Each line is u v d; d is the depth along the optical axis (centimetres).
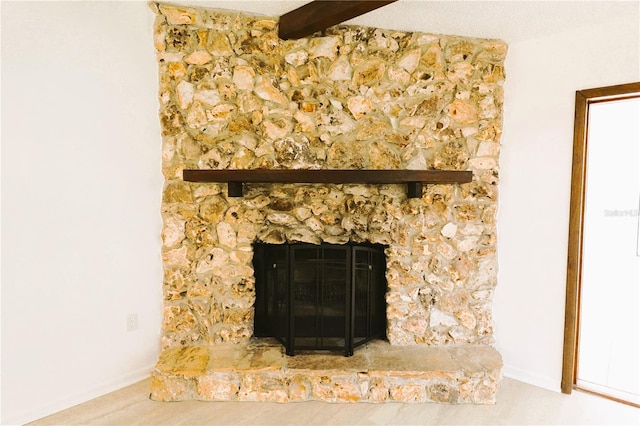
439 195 254
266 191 252
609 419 211
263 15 243
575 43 233
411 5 214
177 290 250
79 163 214
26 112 194
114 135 228
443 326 258
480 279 258
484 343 260
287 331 239
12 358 194
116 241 231
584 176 237
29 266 198
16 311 194
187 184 248
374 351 247
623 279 432
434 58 251
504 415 213
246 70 245
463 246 256
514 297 258
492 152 254
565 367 239
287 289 239
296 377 222
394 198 255
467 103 253
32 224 198
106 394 227
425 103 252
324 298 244
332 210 253
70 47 208
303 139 249
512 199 257
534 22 228
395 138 252
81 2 211
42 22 197
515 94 254
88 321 221
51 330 207
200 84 244
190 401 221
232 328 252
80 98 213
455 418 209
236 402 221
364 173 230
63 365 212
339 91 250
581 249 241
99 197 223
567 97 237
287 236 251
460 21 231
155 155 246
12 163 190
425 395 224
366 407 218
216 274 251
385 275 260
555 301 244
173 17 239
